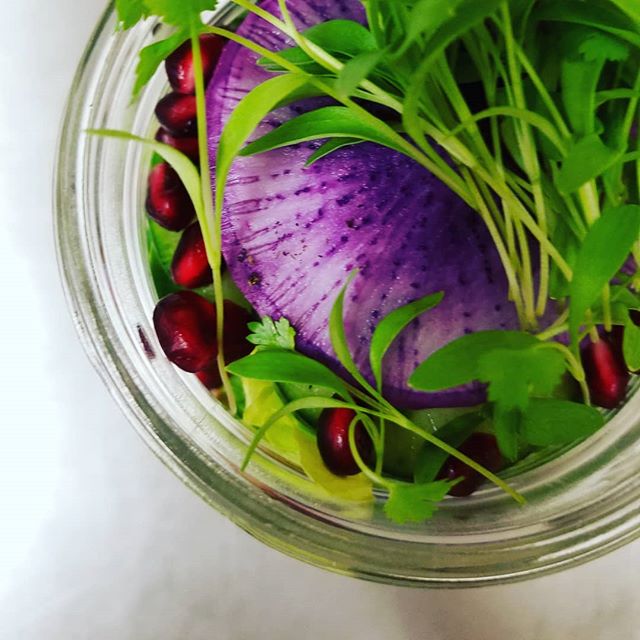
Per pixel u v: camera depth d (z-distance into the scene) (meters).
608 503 0.11
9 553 0.13
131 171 0.12
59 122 0.13
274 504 0.11
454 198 0.11
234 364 0.10
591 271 0.09
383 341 0.10
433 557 0.11
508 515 0.12
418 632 0.13
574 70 0.09
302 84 0.09
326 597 0.13
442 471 0.11
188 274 0.12
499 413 0.10
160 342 0.11
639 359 0.10
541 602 0.13
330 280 0.11
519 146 0.10
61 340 0.13
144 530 0.13
